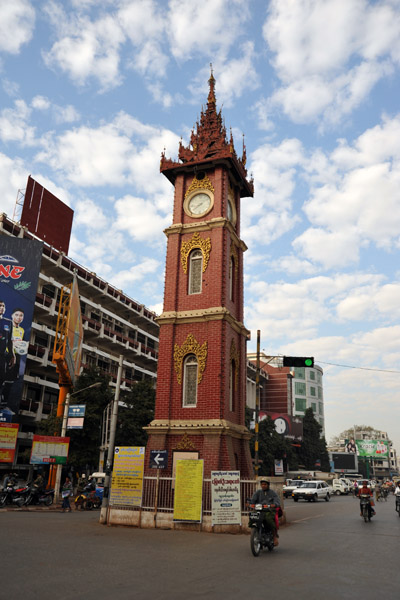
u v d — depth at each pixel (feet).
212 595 25.11
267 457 212.02
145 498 60.13
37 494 87.15
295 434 254.88
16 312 147.02
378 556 38.47
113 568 31.32
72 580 27.40
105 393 134.31
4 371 142.10
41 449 92.84
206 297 77.00
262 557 37.45
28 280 150.51
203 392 71.72
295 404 350.43
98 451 128.98
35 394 166.50
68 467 138.51
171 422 71.56
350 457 329.52
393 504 126.72
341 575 30.73
